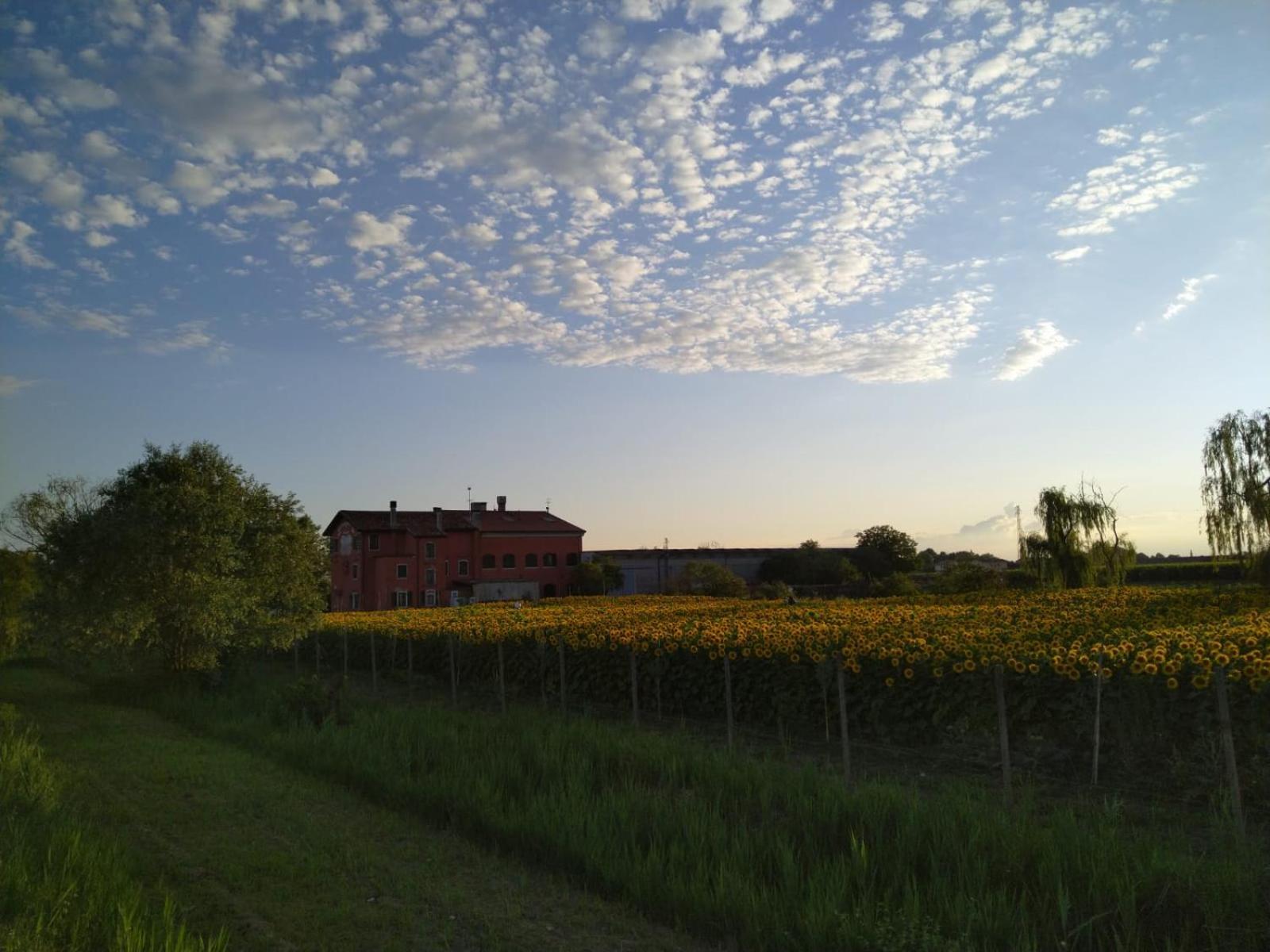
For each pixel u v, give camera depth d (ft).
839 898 21.77
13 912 21.40
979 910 20.89
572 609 129.08
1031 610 81.76
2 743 43.29
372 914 23.75
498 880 26.50
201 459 80.53
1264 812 30.45
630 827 28.14
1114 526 143.95
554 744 40.11
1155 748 34.60
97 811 34.60
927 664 42.80
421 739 43.68
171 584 73.00
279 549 82.23
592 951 21.43
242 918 23.61
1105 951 19.84
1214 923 19.80
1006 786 33.19
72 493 107.34
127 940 19.30
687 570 229.45
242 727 53.21
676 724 54.03
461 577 249.96
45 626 72.90
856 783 34.96
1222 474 119.44
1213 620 67.31
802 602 136.36
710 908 22.56
